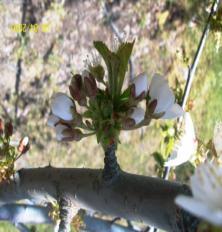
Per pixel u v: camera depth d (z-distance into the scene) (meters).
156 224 0.08
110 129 0.08
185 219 0.07
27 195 0.11
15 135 0.25
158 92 0.08
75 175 0.10
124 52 0.08
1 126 0.12
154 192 0.08
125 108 0.08
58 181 0.10
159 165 0.14
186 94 0.15
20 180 0.11
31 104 0.26
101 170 0.09
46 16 0.26
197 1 0.28
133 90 0.08
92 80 0.08
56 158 0.26
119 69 0.08
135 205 0.08
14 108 0.25
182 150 0.11
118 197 0.08
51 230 0.25
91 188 0.09
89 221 0.16
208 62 0.29
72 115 0.09
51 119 0.09
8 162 0.12
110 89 0.08
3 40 0.25
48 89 0.26
